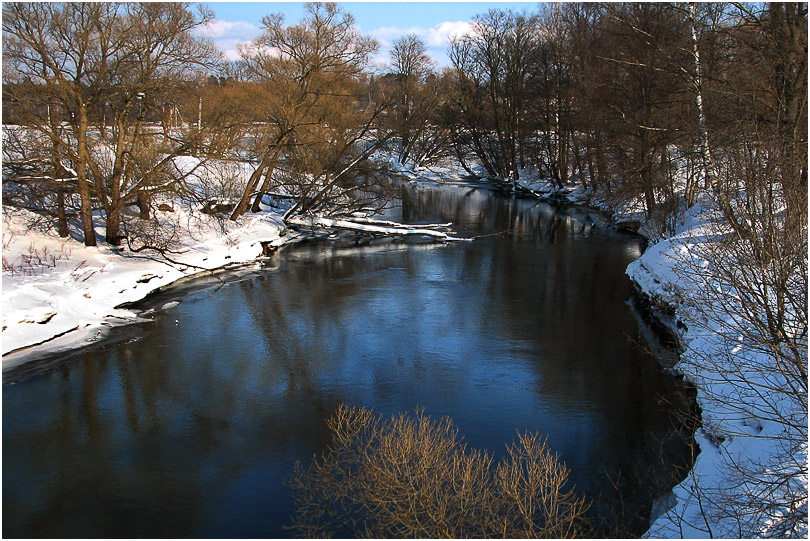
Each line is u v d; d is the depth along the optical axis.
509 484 7.18
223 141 19.42
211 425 10.16
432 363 12.74
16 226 17.17
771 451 7.96
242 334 14.28
